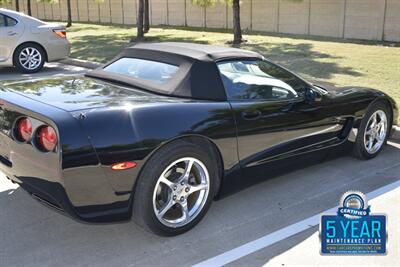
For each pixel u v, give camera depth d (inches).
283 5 850.8
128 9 1171.9
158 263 125.3
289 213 155.2
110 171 121.6
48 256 128.6
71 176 118.3
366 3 733.9
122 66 167.5
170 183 133.6
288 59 477.7
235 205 160.6
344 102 185.8
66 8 1376.7
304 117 169.2
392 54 521.0
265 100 158.4
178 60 153.3
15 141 132.0
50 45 421.4
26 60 413.4
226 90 149.3
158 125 128.2
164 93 144.2
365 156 203.3
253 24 912.9
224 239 137.9
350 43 653.9
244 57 160.1
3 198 164.9
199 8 1009.5
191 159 135.6
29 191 133.5
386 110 206.5
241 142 149.6
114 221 128.0
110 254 129.8
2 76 397.7
